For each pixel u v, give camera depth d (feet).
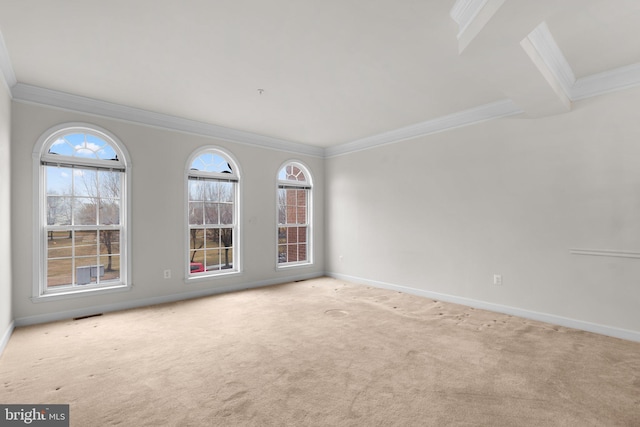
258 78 10.52
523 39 7.08
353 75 10.27
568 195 10.94
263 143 17.74
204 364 8.15
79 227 12.38
